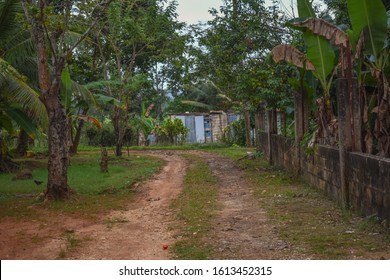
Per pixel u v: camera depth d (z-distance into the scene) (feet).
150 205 32.99
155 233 24.67
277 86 45.16
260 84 47.55
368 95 31.07
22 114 51.42
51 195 34.40
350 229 22.76
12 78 43.45
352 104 27.30
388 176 21.81
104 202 34.01
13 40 48.75
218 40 55.11
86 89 55.83
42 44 34.04
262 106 59.36
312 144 34.17
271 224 24.89
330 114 33.12
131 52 75.97
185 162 66.03
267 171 48.52
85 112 72.59
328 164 31.22
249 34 52.19
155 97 118.52
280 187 37.22
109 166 58.70
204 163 62.64
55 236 24.47
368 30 26.35
